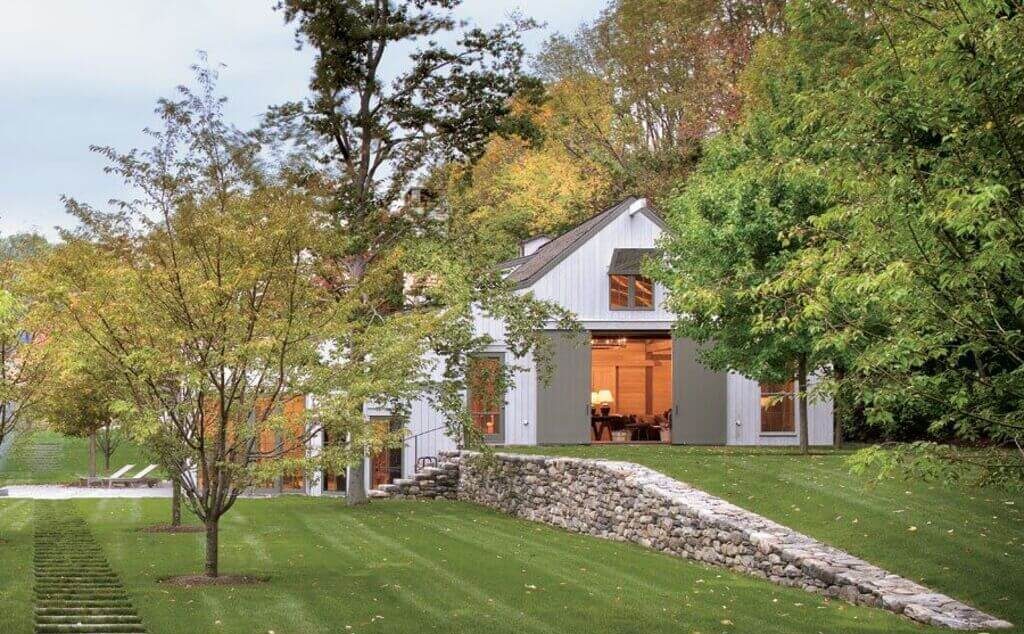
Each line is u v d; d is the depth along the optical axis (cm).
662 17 4397
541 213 4312
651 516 1827
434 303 2447
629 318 3011
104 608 1183
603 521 2016
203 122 1490
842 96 1088
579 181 4375
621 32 4581
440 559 1611
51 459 4353
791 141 1235
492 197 4388
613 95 4522
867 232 1053
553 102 4500
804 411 2303
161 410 1346
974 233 980
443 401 2348
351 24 2438
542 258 3180
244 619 1134
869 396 1116
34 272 1542
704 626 1135
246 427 1370
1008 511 1530
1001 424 1045
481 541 1844
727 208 2084
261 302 1366
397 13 2498
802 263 1125
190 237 1326
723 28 4238
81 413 2044
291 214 1347
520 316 2409
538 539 1900
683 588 1380
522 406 2973
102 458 4450
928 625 1143
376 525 2067
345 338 1484
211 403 1445
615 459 2147
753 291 1255
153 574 1431
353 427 1402
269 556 1630
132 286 1309
